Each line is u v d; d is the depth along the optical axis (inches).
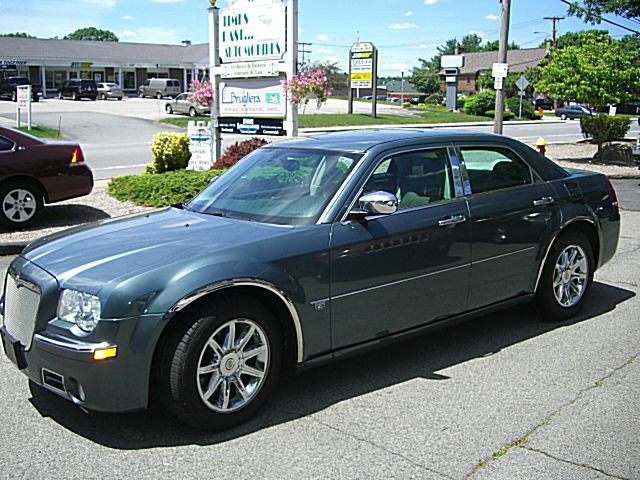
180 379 144.6
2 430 154.7
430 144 197.3
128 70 2618.1
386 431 153.1
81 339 140.8
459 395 172.7
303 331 162.6
